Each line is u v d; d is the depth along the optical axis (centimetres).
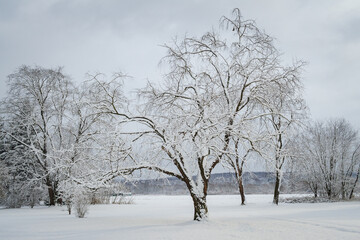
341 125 3862
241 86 1495
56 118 3000
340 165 3769
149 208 2961
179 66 1506
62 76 3028
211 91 1475
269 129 1525
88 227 1391
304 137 3081
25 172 3306
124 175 1417
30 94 3042
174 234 1116
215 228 1245
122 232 1205
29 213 2350
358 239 979
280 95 1440
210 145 1348
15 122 3034
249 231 1169
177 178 1580
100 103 1512
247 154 1494
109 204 3434
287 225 1307
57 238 1120
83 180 1469
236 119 1441
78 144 1583
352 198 3712
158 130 1438
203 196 1488
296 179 3803
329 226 1254
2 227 1427
